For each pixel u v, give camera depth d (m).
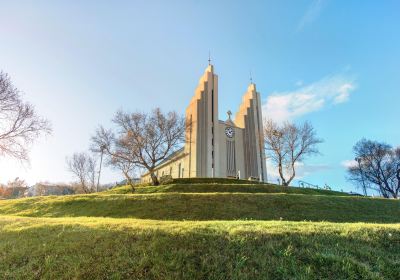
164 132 44.62
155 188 37.69
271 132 50.56
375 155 64.88
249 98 85.06
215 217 20.86
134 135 43.16
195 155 66.69
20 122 26.92
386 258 7.59
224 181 47.25
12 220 12.90
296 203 24.16
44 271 7.16
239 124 83.44
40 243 8.78
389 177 62.62
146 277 6.70
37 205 27.08
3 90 25.83
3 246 8.80
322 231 9.06
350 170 69.06
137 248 7.86
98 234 8.99
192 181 46.12
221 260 7.27
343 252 7.73
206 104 72.81
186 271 6.90
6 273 7.15
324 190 42.19
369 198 28.11
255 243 8.12
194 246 7.96
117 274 6.76
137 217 21.44
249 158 76.69
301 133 51.06
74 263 7.33
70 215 23.25
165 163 84.25
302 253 7.61
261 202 24.08
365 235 8.83
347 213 22.59
